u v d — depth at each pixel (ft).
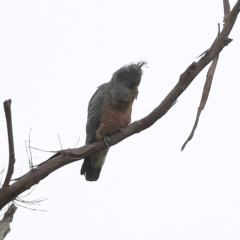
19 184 32.27
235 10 33.37
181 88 33.96
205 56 33.12
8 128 29.12
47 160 34.37
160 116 35.86
